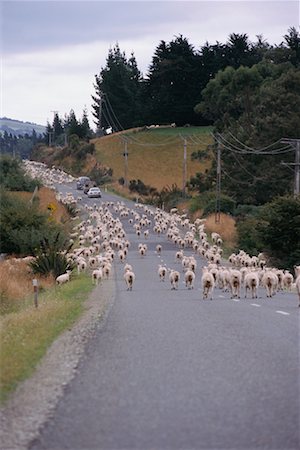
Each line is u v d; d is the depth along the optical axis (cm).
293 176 8431
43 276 3894
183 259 4481
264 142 8731
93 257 4553
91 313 2189
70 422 927
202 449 804
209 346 1454
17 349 1445
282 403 984
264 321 1850
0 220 5050
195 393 1051
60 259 4003
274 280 2727
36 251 4591
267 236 5322
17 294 3128
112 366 1279
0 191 5753
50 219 5572
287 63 11938
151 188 12500
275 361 1277
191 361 1297
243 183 8862
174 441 832
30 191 8812
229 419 911
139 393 1063
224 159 9362
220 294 2852
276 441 827
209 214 8150
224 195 8525
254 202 8725
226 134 10312
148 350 1433
